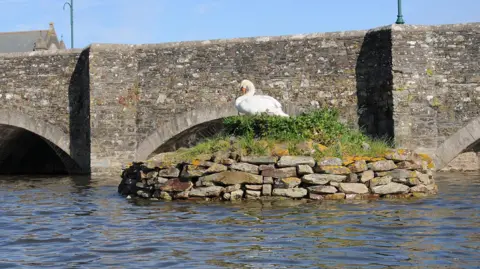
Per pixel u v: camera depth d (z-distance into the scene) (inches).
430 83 827.4
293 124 538.0
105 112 957.2
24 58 1028.5
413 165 522.3
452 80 826.2
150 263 311.3
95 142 959.0
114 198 586.9
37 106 1023.0
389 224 391.9
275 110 564.1
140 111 959.0
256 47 904.9
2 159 1160.8
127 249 343.6
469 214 427.2
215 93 920.9
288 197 503.2
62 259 324.5
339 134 543.5
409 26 832.3
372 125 855.1
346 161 511.2
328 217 421.4
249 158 511.5
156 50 954.1
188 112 932.6
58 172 1175.6
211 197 518.3
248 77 906.1
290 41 892.6
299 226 392.5
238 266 302.5
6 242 371.9
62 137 1011.3
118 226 415.8
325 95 876.0
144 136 956.6
